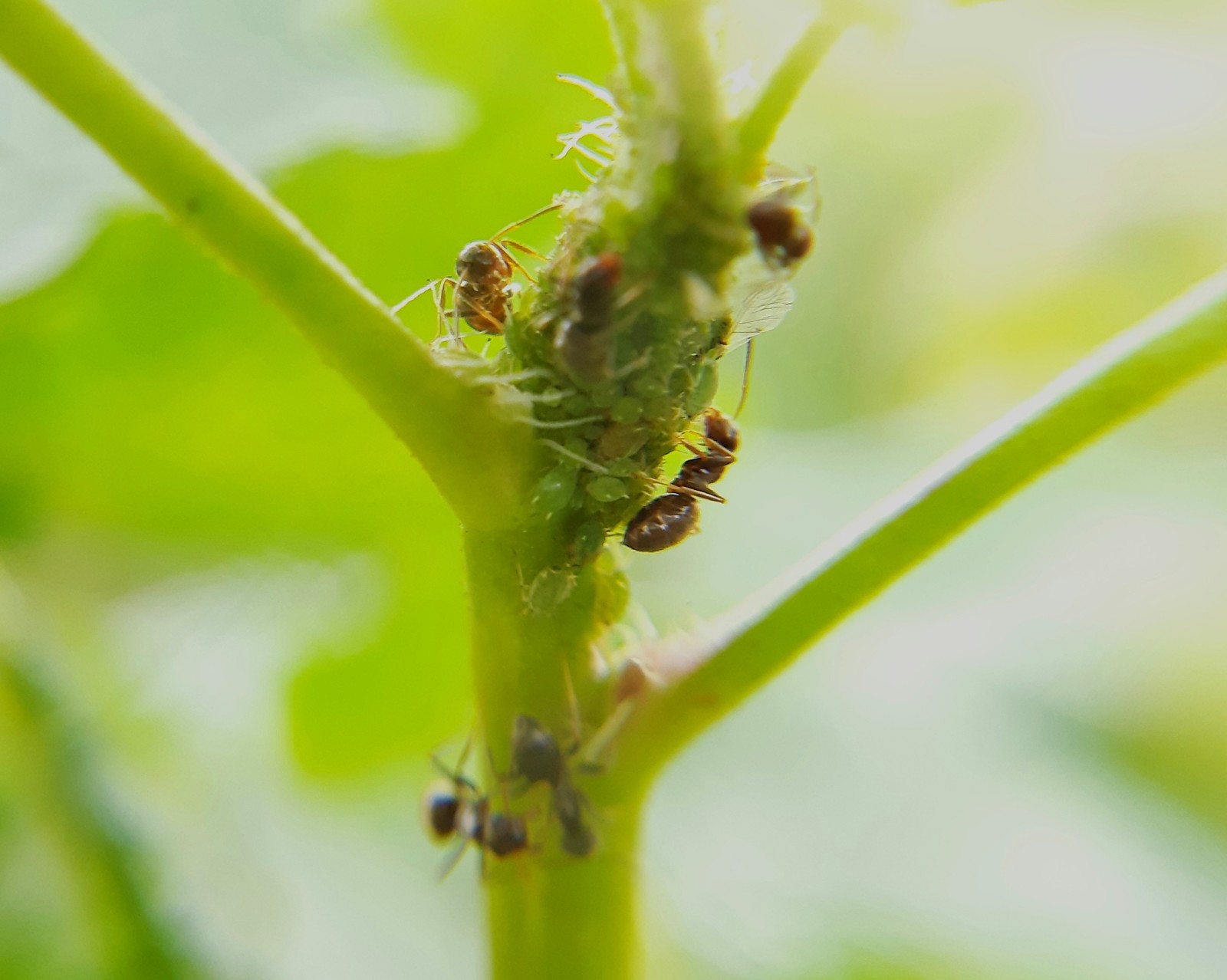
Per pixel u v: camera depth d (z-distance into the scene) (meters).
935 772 0.13
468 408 0.09
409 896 0.13
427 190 0.11
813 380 0.18
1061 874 0.13
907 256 0.18
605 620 0.10
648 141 0.09
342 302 0.09
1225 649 0.14
